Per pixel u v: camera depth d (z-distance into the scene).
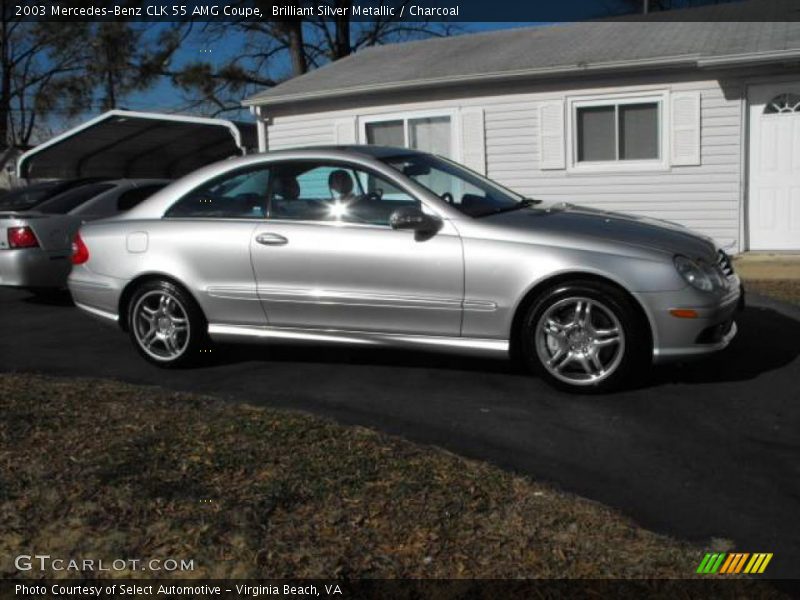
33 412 4.93
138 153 19.08
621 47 12.21
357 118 13.66
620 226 5.47
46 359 6.72
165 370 6.24
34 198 9.78
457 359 6.20
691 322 5.07
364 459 4.18
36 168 17.94
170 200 6.27
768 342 6.45
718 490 3.91
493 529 3.49
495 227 5.36
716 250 5.57
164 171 20.36
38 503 3.77
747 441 4.48
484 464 4.16
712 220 11.52
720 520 3.62
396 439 4.49
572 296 5.19
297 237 5.74
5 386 5.59
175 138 17.92
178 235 6.09
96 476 3.99
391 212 5.61
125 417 4.86
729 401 5.10
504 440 4.56
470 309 5.38
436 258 5.39
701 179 11.48
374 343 5.70
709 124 11.32
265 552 3.35
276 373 6.03
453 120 12.86
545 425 4.79
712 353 5.21
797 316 7.36
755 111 11.12
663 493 3.89
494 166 12.70
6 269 9.05
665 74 11.43
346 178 5.77
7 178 27.03
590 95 11.93
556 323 5.27
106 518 3.63
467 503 3.71
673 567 3.21
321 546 3.39
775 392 5.24
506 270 5.25
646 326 5.14
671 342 5.10
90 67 25.17
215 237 5.97
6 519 3.65
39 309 9.23
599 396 5.25
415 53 15.09
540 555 3.30
